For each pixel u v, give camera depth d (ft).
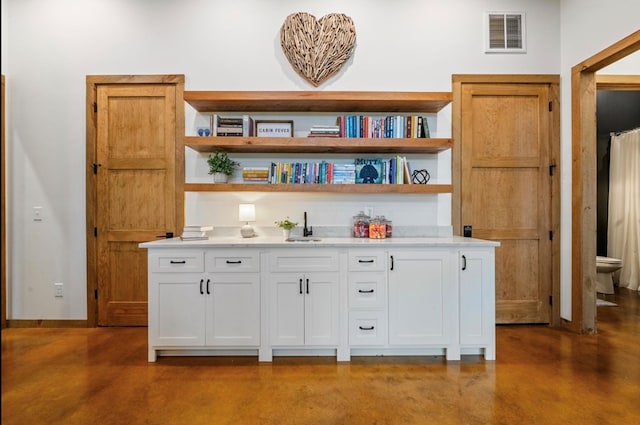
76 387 7.73
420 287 9.09
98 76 11.30
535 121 11.44
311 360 9.04
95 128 11.33
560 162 11.34
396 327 9.09
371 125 10.64
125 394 7.47
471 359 9.06
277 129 10.92
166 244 8.98
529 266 11.44
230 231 11.21
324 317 9.07
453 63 11.39
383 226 10.39
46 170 11.37
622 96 17.44
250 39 11.32
